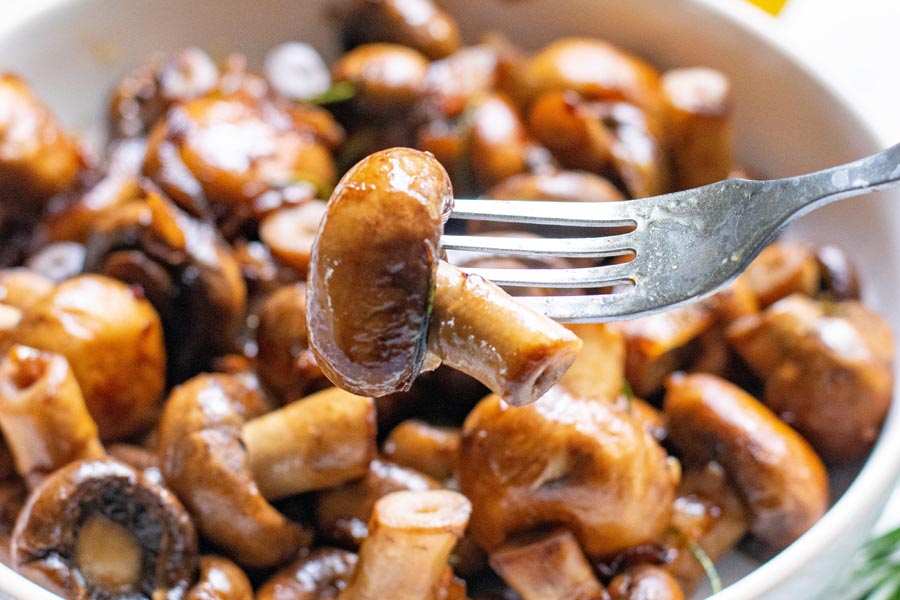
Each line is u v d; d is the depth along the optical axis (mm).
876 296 466
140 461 419
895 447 418
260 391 428
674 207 357
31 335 419
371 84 492
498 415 397
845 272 463
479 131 474
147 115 500
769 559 426
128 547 392
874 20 564
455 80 494
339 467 406
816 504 417
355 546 409
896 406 434
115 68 516
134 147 492
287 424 406
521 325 331
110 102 509
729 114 485
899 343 452
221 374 435
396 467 414
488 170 472
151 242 436
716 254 353
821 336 437
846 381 433
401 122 495
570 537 394
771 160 509
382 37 512
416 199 333
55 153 475
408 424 425
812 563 394
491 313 333
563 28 528
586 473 391
